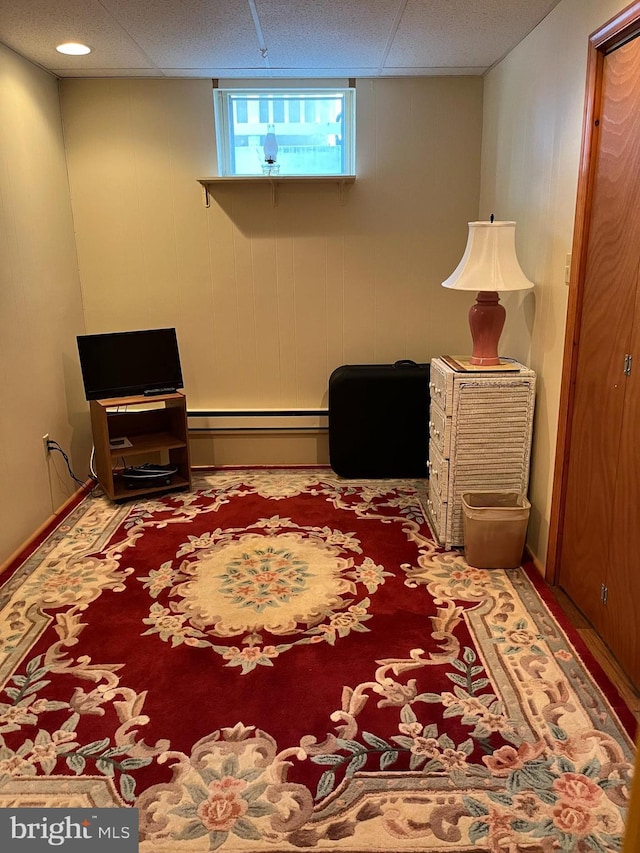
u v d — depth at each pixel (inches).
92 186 149.6
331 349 161.8
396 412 148.9
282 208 152.3
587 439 91.7
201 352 161.2
